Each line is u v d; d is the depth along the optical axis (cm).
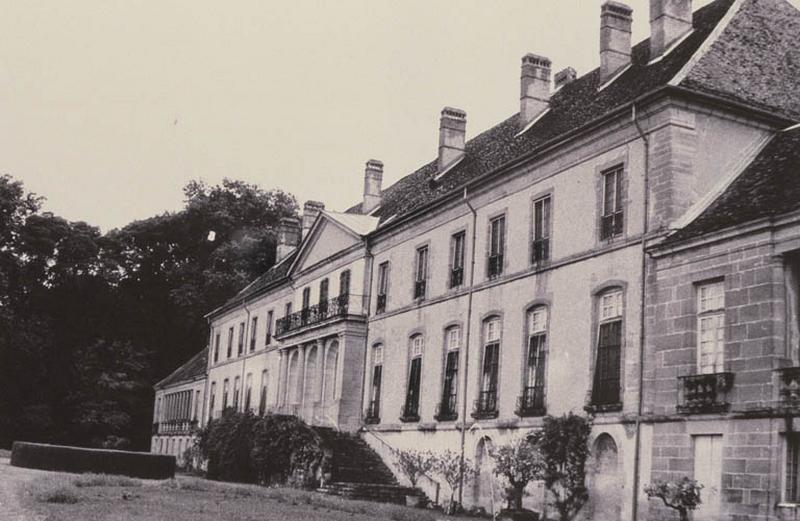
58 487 2108
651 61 2541
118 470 3119
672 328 2002
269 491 2616
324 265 4225
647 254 2136
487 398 2791
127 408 7225
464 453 2852
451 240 3134
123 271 7394
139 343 7425
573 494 2238
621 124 2289
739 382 1802
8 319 6206
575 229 2455
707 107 2169
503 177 2828
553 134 2709
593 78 2972
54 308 6838
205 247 7725
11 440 6431
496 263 2841
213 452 4056
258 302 5425
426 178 3822
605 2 2767
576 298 2409
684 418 1925
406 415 3250
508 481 2497
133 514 1670
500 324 2766
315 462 3322
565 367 2417
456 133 3634
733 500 1775
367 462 3356
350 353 3691
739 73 2298
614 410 2180
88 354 6831
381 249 3706
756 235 1811
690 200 2114
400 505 2752
